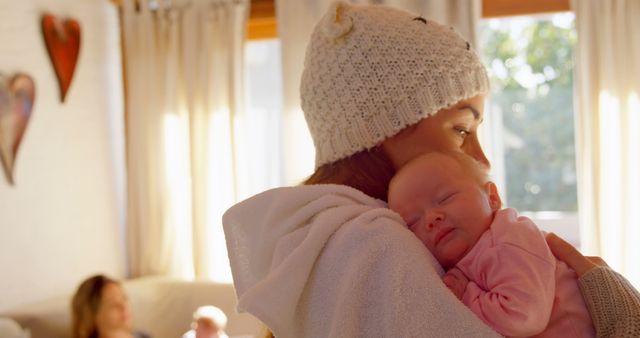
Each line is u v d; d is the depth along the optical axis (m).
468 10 3.38
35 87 3.41
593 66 3.23
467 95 0.94
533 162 3.79
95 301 3.03
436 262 0.84
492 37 3.89
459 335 0.72
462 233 0.87
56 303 3.26
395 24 0.94
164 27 3.94
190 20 3.87
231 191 3.87
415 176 0.90
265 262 0.87
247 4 3.81
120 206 4.08
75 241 3.68
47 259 3.46
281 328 0.79
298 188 0.89
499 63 3.88
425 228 0.88
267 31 3.97
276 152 3.96
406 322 0.73
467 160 0.91
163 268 4.00
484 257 0.82
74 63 3.65
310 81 0.99
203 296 3.67
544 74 3.81
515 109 3.83
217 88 3.87
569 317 0.82
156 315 3.63
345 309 0.75
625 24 3.21
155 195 4.00
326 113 0.96
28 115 3.34
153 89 3.95
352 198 0.89
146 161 3.97
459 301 0.74
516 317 0.76
